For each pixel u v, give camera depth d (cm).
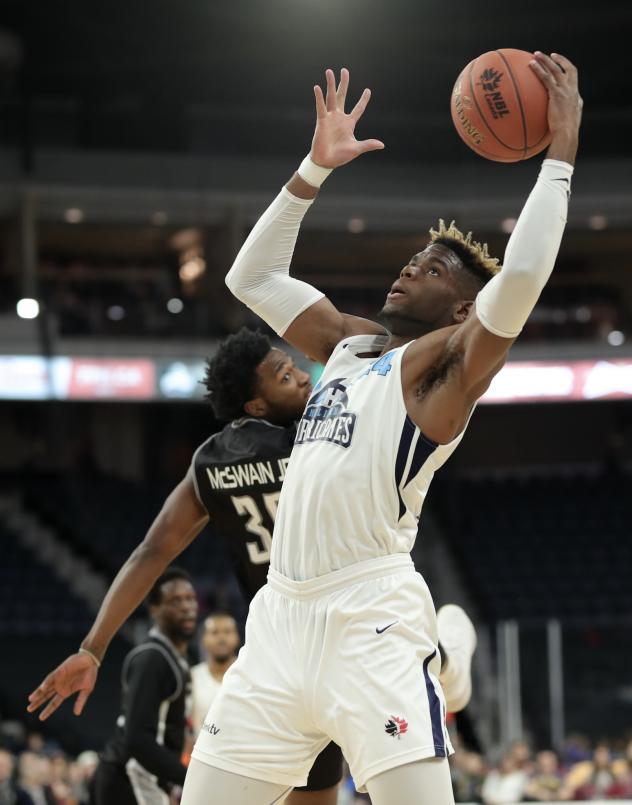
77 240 3700
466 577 3023
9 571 2945
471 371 382
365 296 3631
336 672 381
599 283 3909
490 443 3762
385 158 3406
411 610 386
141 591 476
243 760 392
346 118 460
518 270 369
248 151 3416
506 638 2145
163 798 649
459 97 429
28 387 2930
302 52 3634
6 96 3584
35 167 3234
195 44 3578
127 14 3412
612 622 2861
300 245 3716
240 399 503
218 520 493
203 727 405
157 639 660
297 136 3434
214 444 498
